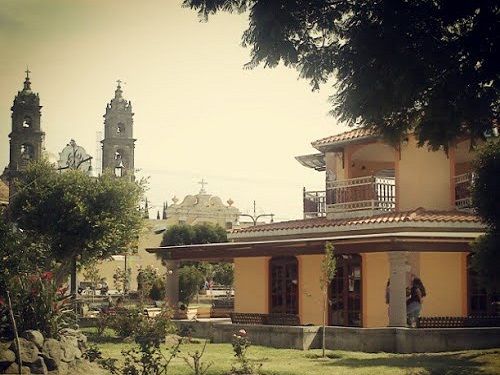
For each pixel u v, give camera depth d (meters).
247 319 28.34
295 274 30.72
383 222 27.66
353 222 28.86
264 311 31.67
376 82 16.03
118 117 85.56
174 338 26.45
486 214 21.33
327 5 16.41
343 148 32.38
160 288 48.00
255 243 29.50
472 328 23.62
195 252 32.19
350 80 16.64
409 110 17.48
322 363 20.31
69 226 33.72
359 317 28.11
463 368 18.84
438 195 29.44
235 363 19.95
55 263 34.44
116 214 34.91
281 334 25.02
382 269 27.67
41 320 19.22
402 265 24.50
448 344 23.17
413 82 15.82
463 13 15.55
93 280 48.34
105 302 47.59
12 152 64.69
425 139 17.14
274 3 15.98
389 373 18.34
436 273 27.14
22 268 19.59
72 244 34.28
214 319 33.75
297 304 30.38
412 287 25.95
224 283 76.06
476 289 27.30
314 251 27.56
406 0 15.66
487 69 15.69
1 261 19.19
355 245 25.92
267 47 16.52
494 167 21.12
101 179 35.38
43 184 34.69
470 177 28.25
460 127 17.00
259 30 16.28
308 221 32.59
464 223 26.91
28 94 65.25
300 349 24.20
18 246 19.72
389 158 33.62
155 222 92.38
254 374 18.30
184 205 93.56
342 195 31.20
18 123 64.81
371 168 33.62
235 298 33.09
